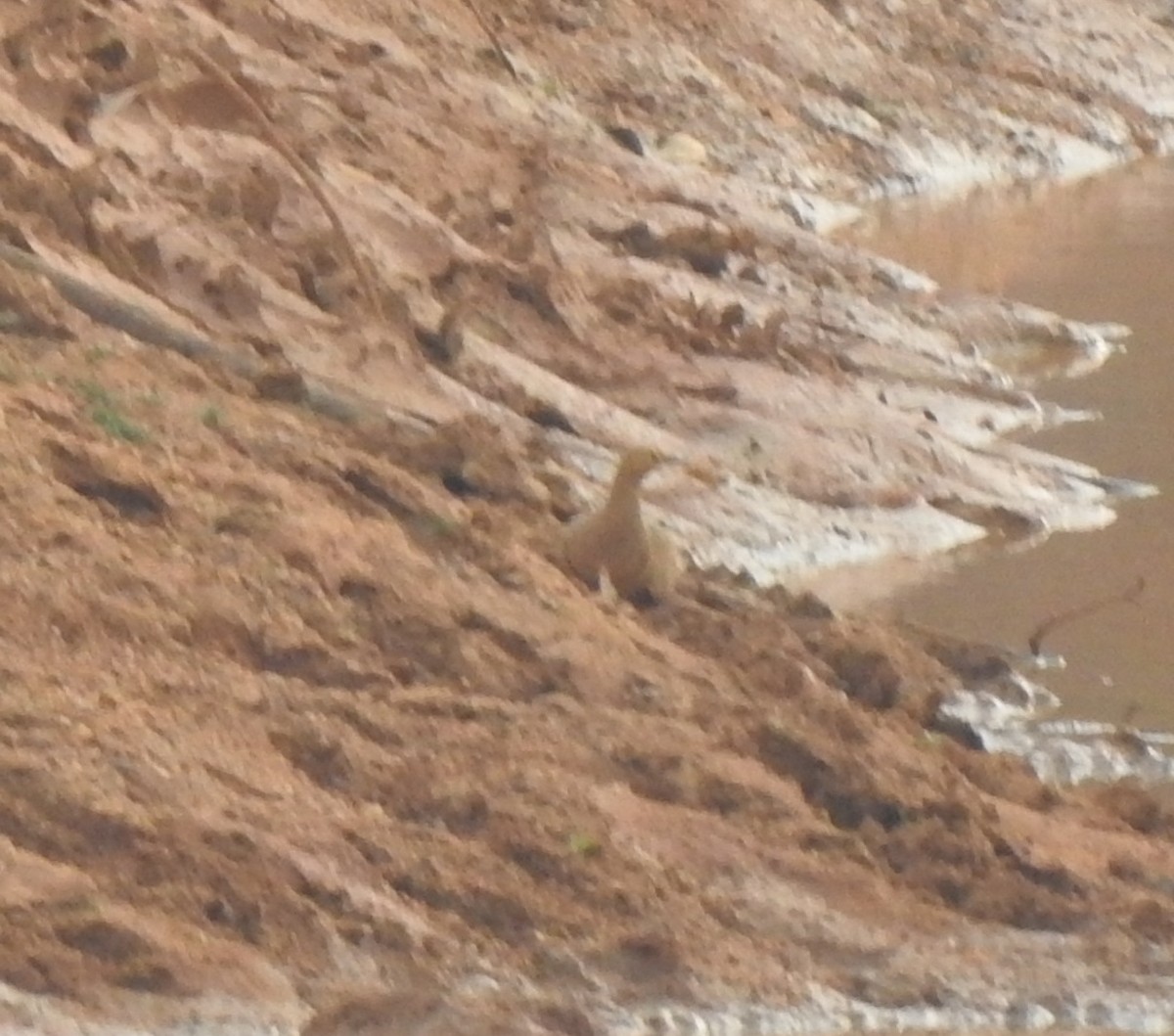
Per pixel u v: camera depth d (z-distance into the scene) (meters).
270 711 32.38
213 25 67.19
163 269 49.25
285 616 34.88
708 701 35.78
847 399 59.44
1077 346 71.88
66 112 54.12
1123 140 109.94
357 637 35.22
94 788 29.03
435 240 58.88
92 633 32.84
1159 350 72.75
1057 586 49.97
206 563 35.69
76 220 48.72
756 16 103.56
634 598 40.53
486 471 44.09
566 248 66.75
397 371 49.94
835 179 96.50
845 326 68.12
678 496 50.75
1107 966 31.05
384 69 74.06
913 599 48.72
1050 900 32.25
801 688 37.50
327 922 28.25
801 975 29.59
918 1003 29.52
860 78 104.00
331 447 42.34
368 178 60.38
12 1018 25.53
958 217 93.88
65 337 44.03
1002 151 104.31
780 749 34.66
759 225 75.62
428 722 33.12
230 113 57.75
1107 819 36.38
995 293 80.00
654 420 55.28
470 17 88.62
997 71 110.62
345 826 30.02
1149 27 120.50
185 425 40.78
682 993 28.72
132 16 61.41
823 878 31.67
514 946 28.91
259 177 54.19
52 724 30.16
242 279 49.56
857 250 76.25
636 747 33.34
